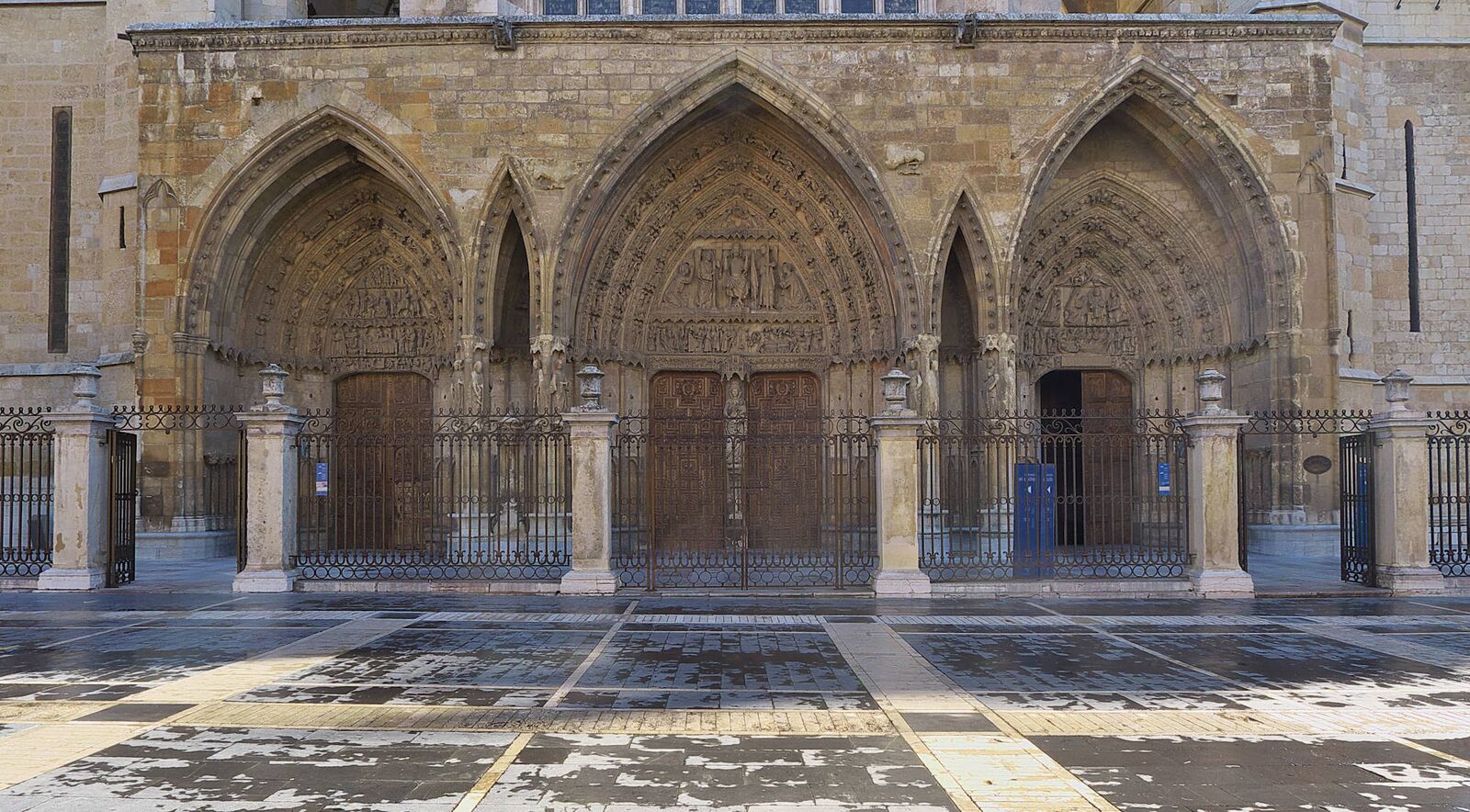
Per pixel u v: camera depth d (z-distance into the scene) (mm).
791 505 27219
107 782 7113
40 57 28531
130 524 19891
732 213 27516
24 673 11023
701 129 26125
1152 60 24594
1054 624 14727
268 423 18766
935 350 24297
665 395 27625
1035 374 27469
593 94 24469
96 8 28562
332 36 24547
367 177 26328
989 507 23109
